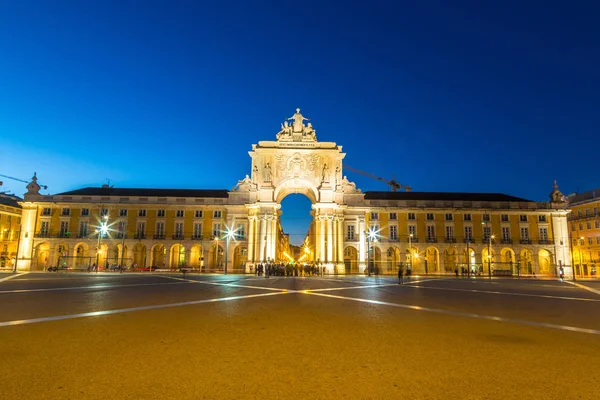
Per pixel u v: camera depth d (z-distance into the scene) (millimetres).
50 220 46031
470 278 35875
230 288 17641
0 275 28438
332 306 11195
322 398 3891
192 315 9086
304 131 47250
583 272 50500
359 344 6215
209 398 3857
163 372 4656
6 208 52125
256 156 46719
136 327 7441
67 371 4645
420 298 14070
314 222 48875
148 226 46281
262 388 4152
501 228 47031
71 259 45188
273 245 44031
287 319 8664
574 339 6742
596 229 49062
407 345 6172
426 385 4305
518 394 4055
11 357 5219
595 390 4180
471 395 4016
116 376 4484
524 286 23125
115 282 21062
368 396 3959
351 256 47000
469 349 5934
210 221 46406
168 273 36312
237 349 5816
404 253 46500
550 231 46969
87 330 7082
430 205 47250
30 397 3822
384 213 47188
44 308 9969
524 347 6094
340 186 46250
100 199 46531
